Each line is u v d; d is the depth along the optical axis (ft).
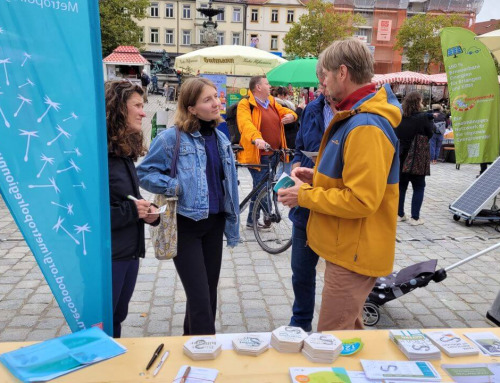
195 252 8.22
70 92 4.68
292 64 30.53
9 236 18.28
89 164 4.90
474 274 15.38
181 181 7.94
